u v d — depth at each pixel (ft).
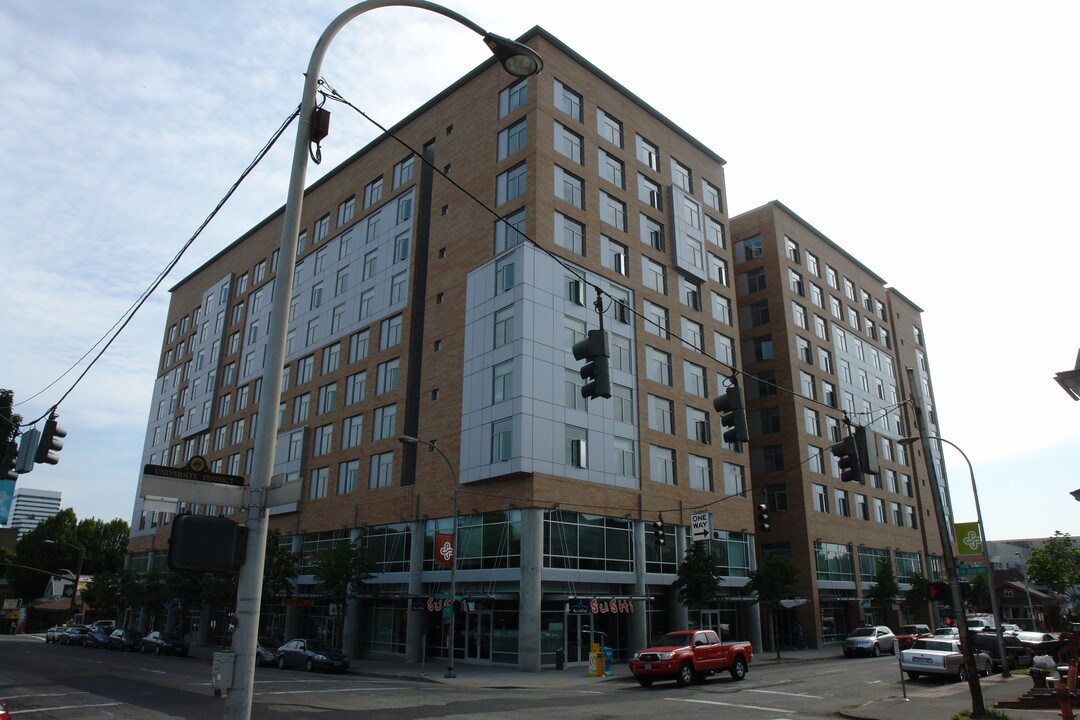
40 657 114.11
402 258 152.76
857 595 177.37
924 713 54.75
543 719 51.88
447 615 95.50
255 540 21.12
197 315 241.14
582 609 107.86
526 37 137.39
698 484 140.56
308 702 61.26
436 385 132.67
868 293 230.89
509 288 121.39
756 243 194.29
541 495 110.32
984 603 227.20
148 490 20.35
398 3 27.84
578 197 133.59
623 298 135.64
